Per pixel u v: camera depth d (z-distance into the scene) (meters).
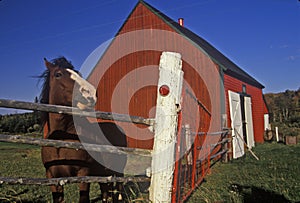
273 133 19.75
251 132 15.22
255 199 4.77
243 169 8.07
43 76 3.73
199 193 5.13
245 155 11.67
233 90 13.59
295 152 12.05
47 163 3.46
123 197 4.86
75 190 6.02
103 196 4.65
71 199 5.29
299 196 4.95
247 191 5.34
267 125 20.80
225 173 7.44
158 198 3.01
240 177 6.80
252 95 17.14
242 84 15.25
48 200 5.28
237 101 12.92
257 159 10.24
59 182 2.65
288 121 28.64
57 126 3.47
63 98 3.51
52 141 2.62
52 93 3.55
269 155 11.39
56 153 3.40
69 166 3.40
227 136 10.51
